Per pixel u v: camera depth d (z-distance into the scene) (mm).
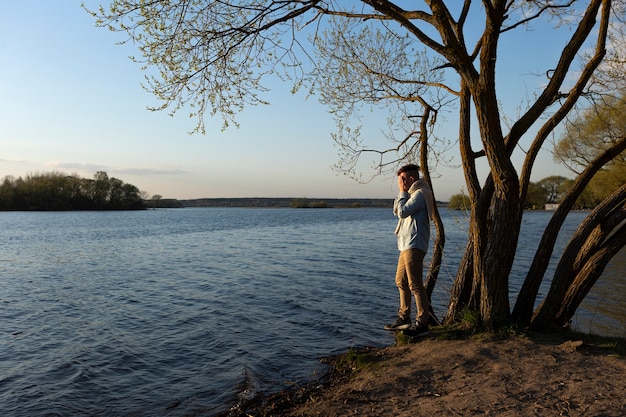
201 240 33656
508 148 6238
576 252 6199
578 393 4191
